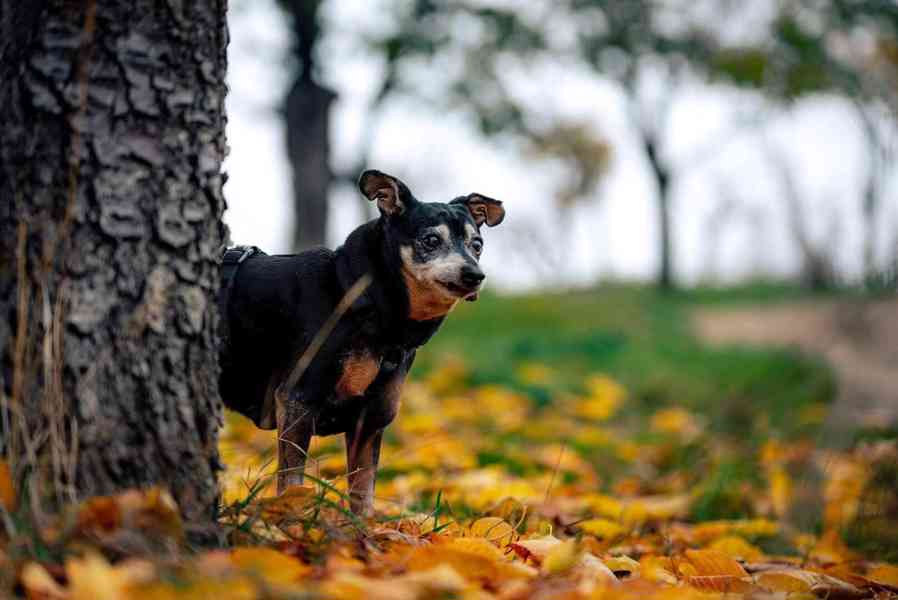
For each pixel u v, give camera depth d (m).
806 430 8.34
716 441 7.90
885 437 7.25
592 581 3.32
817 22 21.33
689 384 12.67
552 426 9.07
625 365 14.41
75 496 3.18
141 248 3.37
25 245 3.27
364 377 4.45
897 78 18.53
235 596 2.71
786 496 6.33
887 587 4.30
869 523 6.03
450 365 12.01
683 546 5.11
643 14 22.59
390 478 6.55
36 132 3.31
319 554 3.38
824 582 4.14
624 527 5.47
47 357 3.18
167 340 3.41
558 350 15.12
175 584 2.74
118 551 2.96
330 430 4.65
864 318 8.05
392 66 19.70
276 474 4.12
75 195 3.29
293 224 18.89
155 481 3.35
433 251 4.53
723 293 30.39
